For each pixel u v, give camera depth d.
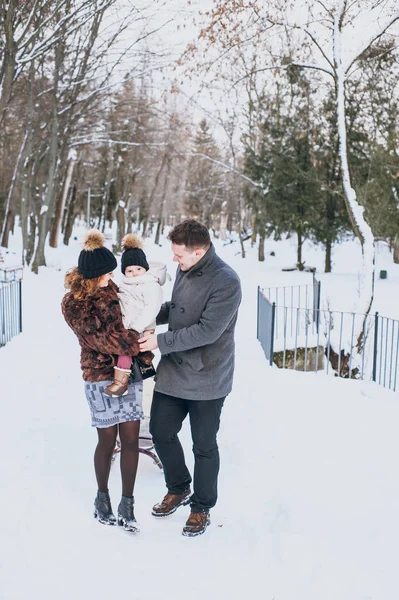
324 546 3.38
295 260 34.41
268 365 8.35
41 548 3.33
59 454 4.67
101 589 2.96
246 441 5.07
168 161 45.84
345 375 10.12
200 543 3.45
